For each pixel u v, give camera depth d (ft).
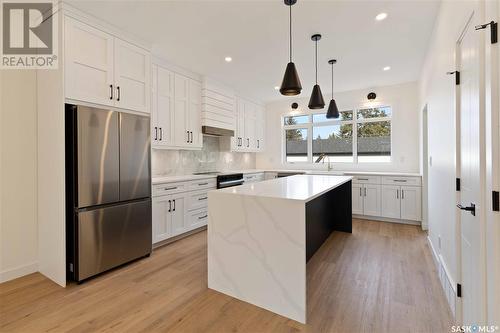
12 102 8.16
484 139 4.13
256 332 5.61
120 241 8.87
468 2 5.11
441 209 7.97
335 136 18.61
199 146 14.29
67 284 7.80
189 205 12.34
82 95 8.04
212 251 7.41
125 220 9.04
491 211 3.80
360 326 5.76
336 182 9.62
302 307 5.99
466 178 5.38
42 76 8.30
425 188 13.25
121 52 9.16
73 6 7.76
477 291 4.56
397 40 9.96
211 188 13.82
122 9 7.92
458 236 5.87
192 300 6.88
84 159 7.88
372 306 6.50
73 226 7.84
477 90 4.56
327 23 8.71
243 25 8.86
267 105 21.16
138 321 5.98
